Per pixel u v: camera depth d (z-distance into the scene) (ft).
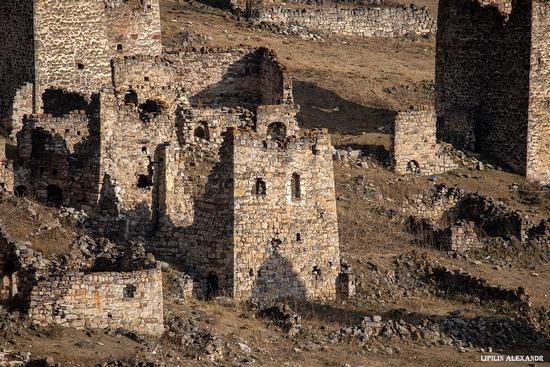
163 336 633.61
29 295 624.59
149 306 632.38
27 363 590.55
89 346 610.65
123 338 623.36
